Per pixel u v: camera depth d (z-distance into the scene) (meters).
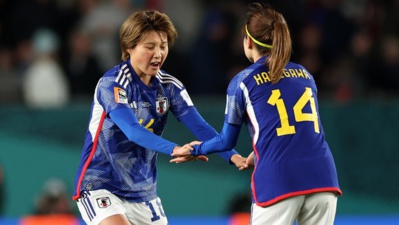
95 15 41.53
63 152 35.72
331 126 36.50
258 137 18.55
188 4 46.78
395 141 36.53
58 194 33.66
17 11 41.62
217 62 40.47
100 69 40.28
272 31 18.64
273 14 18.81
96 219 19.61
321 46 41.06
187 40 44.69
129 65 19.52
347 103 36.50
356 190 36.66
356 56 40.91
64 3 43.12
